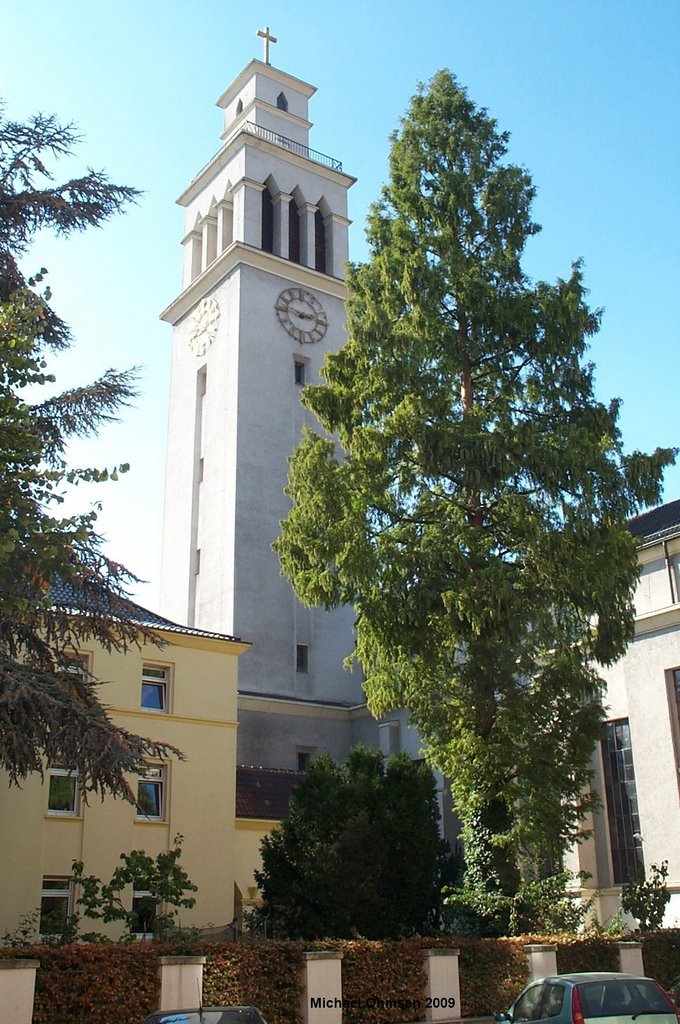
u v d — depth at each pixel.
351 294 28.22
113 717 27.55
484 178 26.72
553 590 22.62
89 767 15.73
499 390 25.53
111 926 25.17
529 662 23.22
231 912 27.83
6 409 14.88
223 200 55.78
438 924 24.05
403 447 23.72
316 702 45.19
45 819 25.25
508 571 22.19
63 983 15.73
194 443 51.47
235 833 30.17
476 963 20.22
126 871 20.50
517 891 22.41
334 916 22.67
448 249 25.64
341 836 23.11
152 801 27.64
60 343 18.25
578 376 24.62
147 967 16.66
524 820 21.98
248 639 45.12
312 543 23.31
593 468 23.12
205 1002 16.94
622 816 30.34
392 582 22.94
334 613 48.25
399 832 23.86
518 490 23.47
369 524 23.80
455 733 22.78
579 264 25.62
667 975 21.77
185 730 28.67
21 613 16.08
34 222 17.95
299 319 52.53
